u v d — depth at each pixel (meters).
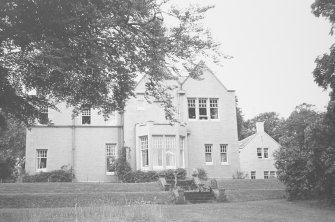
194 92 37.47
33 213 14.74
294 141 24.38
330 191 20.66
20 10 12.07
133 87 15.79
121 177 34.28
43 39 12.46
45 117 17.00
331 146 19.67
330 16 20.16
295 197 23.47
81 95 15.70
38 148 34.97
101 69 13.43
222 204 21.33
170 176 32.88
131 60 14.05
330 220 15.62
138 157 35.00
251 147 53.69
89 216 13.50
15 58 12.20
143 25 13.73
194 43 14.13
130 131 35.88
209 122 37.47
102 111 17.08
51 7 12.20
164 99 16.77
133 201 22.31
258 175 53.03
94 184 28.16
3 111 16.20
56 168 35.00
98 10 12.41
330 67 19.39
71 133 35.69
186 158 35.44
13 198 21.47
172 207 19.34
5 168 39.53
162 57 13.98
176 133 34.81
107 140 36.19
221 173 36.91
